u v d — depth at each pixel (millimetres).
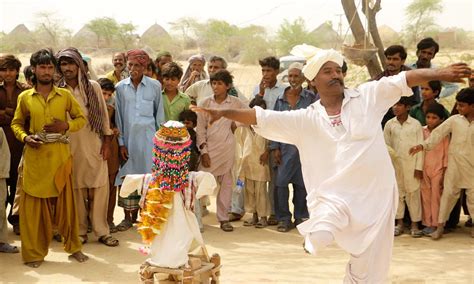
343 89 4688
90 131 7543
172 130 5816
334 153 4574
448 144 8062
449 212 8062
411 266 6781
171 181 5812
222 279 6387
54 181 6816
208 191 5941
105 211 7793
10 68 7852
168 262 5680
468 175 7965
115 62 10328
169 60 10648
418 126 8242
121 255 7320
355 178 4500
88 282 6352
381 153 4547
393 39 29281
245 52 35500
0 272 6664
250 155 8750
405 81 4555
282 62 16062
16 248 7375
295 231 8625
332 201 4418
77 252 7090
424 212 8227
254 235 8398
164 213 5758
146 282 5742
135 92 8328
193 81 10531
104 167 7695
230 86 8680
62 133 6871
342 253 7410
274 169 8742
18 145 8086
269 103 9039
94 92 7543
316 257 7242
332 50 4719
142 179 5941
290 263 7004
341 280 6367
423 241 7965
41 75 6762
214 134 8508
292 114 4746
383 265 4691
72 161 7512
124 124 8328
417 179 8164
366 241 4461
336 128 4586
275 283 6246
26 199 6848
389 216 4602
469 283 6168
